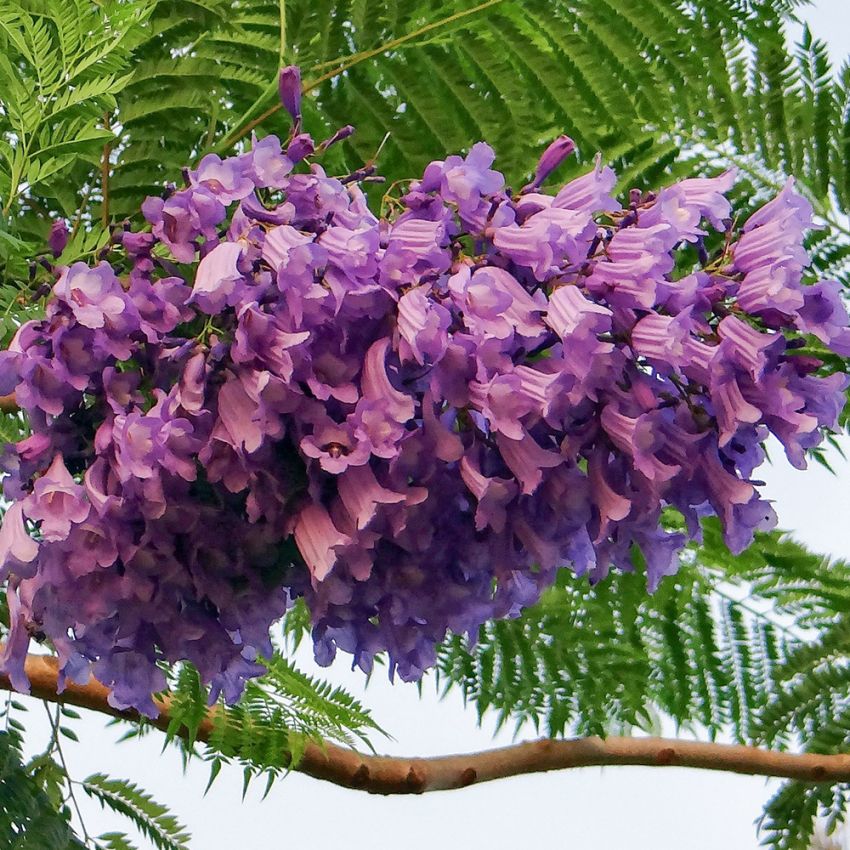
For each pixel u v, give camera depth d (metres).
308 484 1.24
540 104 1.65
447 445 1.23
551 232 1.22
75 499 1.21
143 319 1.23
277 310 1.21
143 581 1.24
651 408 1.23
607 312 1.20
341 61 1.61
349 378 1.22
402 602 1.28
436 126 1.61
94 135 1.39
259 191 1.28
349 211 1.25
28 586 1.25
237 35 1.60
